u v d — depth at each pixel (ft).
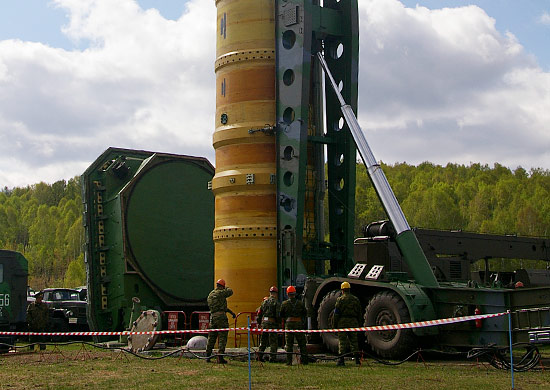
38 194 654.53
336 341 55.67
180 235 79.71
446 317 51.42
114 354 60.03
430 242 73.67
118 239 76.74
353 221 68.28
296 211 64.59
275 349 51.01
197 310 80.84
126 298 75.66
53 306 101.45
